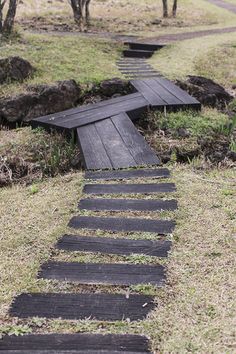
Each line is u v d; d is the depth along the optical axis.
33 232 3.36
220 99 7.86
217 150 5.27
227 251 2.96
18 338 2.29
